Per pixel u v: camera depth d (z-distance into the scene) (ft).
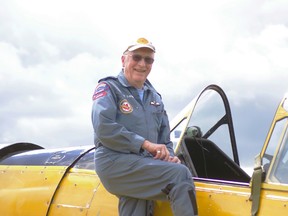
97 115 11.96
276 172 11.16
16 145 17.74
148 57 12.59
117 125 11.83
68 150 15.99
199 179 12.50
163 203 12.48
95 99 12.23
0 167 16.62
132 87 12.57
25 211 15.01
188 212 11.18
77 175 14.75
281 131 11.41
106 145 12.01
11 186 15.74
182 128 14.25
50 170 15.38
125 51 12.74
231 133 15.90
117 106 12.28
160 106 13.00
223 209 11.65
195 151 15.15
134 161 11.82
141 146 11.79
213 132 15.51
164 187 11.58
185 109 14.58
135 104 12.42
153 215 12.50
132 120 12.29
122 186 12.03
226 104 15.49
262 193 11.12
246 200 11.40
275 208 10.80
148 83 13.28
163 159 11.84
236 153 15.92
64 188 14.67
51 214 14.47
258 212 11.00
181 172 11.52
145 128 12.41
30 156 16.48
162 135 13.21
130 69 12.55
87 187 14.24
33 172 15.67
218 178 15.74
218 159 15.57
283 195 10.85
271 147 11.41
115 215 13.25
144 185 11.80
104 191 13.80
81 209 13.92
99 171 12.20
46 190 14.90
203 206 11.97
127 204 12.31
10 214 15.29
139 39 12.59
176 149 13.89
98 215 13.52
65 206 14.30
